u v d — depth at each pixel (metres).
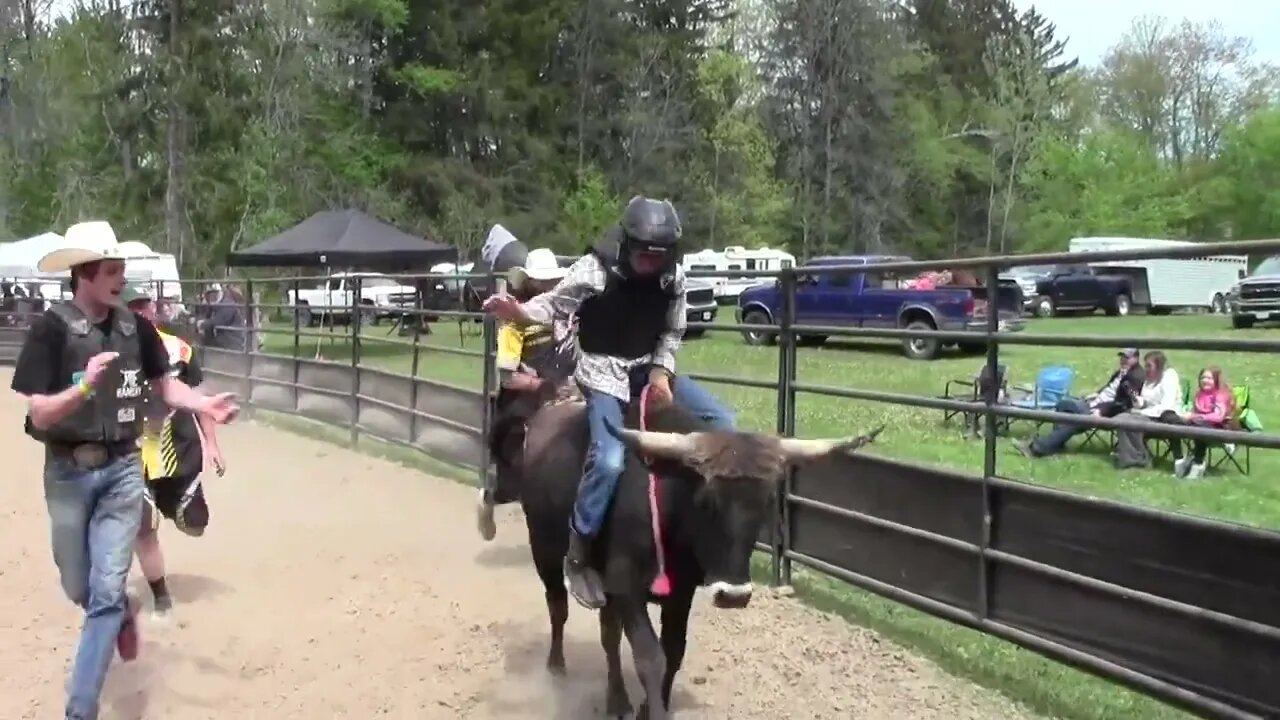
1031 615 5.89
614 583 4.67
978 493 6.21
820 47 62.00
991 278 6.04
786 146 62.91
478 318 11.00
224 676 6.06
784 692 5.84
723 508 4.11
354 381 14.05
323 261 25.28
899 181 62.41
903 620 7.04
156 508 6.84
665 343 5.11
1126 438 11.69
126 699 5.72
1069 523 5.66
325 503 10.46
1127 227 58.50
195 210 37.94
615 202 53.41
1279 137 58.53
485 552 8.65
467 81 52.34
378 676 6.09
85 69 48.78
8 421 16.02
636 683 5.97
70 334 4.99
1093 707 5.56
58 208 46.44
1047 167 60.88
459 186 51.31
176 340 6.97
